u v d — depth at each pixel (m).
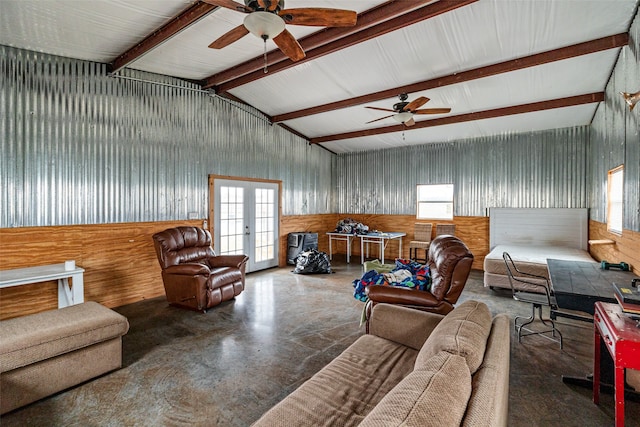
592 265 3.65
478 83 4.62
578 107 5.14
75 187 3.90
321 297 4.73
